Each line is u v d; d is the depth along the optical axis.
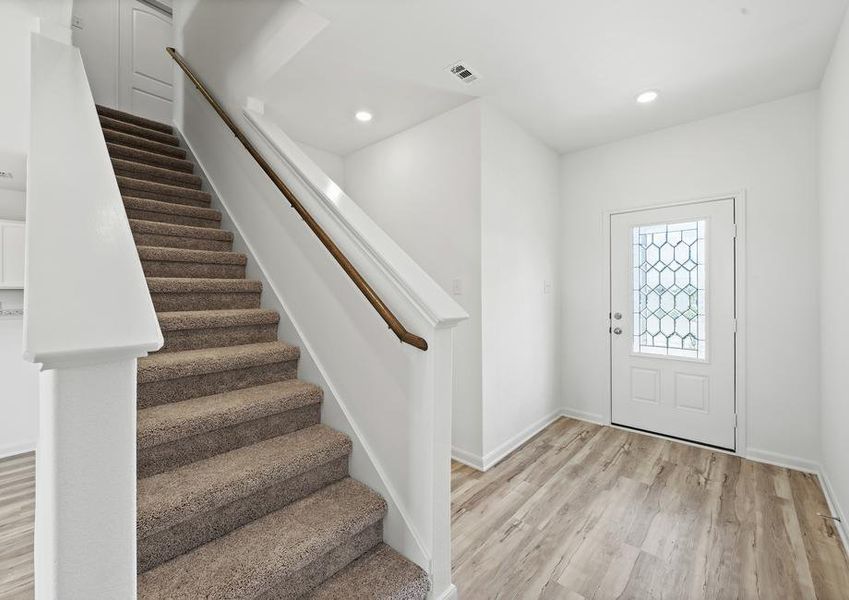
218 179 2.92
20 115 2.43
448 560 1.48
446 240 2.97
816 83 2.51
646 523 2.06
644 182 3.31
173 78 3.93
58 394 0.71
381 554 1.48
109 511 0.77
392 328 1.39
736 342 2.90
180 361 1.61
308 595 1.28
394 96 2.73
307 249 1.99
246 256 2.49
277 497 1.46
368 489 1.61
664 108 2.87
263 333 2.14
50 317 0.72
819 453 2.58
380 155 3.51
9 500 2.29
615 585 1.64
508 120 3.03
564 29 2.03
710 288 3.01
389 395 1.57
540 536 1.96
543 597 1.57
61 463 0.71
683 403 3.15
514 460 2.86
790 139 2.69
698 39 2.10
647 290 3.33
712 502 2.26
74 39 3.80
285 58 2.30
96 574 0.75
